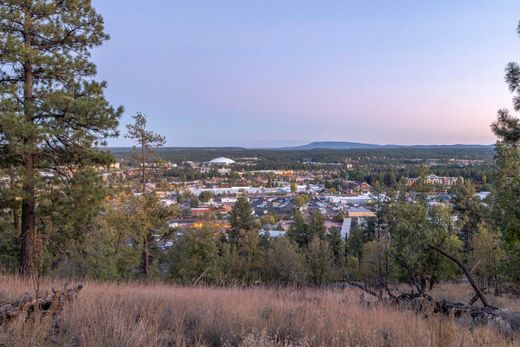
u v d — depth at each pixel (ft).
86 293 20.39
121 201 73.05
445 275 39.99
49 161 43.39
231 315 16.85
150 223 77.92
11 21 40.19
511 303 36.45
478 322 18.54
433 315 17.60
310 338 13.74
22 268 40.32
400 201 50.52
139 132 84.02
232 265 96.37
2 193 38.55
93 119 41.29
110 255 63.52
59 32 43.16
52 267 64.39
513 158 35.32
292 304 22.09
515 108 42.32
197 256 81.05
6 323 13.06
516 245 33.42
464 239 93.81
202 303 20.39
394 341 13.39
